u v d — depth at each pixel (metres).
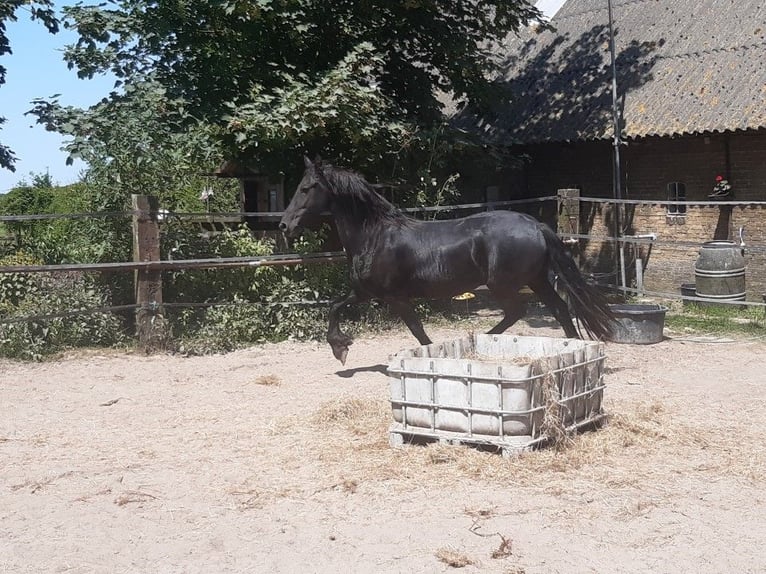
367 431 7.05
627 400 8.00
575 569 4.52
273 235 13.09
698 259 13.27
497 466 6.00
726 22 14.95
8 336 10.71
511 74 17.59
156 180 11.65
